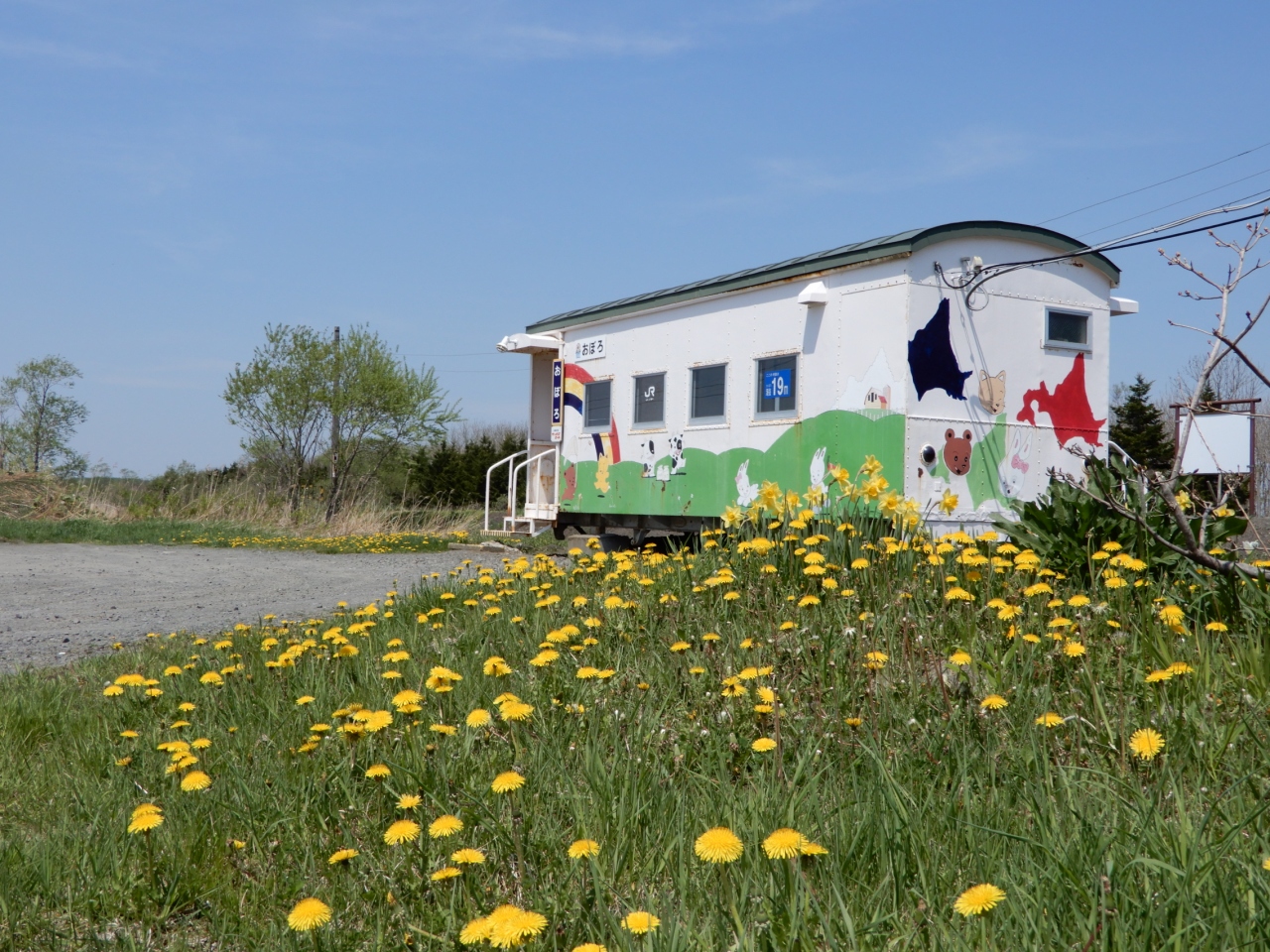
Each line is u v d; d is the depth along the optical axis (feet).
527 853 9.62
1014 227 30.48
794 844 7.68
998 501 30.19
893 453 28.89
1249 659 12.72
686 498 36.94
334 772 11.79
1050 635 13.91
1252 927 7.07
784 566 19.20
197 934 9.47
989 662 13.47
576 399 43.62
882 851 8.75
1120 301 33.50
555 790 10.99
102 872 10.16
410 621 22.65
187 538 66.23
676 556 22.91
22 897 9.81
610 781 10.71
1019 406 30.73
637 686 14.19
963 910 7.00
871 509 24.99
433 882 8.98
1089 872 7.90
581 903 8.44
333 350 99.86
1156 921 7.25
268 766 12.80
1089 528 18.53
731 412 34.96
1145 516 17.93
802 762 10.78
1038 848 8.54
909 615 16.01
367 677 16.57
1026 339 30.91
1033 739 10.62
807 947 7.47
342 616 24.00
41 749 15.57
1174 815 9.30
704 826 9.86
